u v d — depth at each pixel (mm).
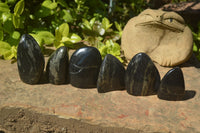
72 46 1042
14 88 831
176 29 966
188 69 963
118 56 996
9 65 932
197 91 847
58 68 833
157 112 772
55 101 794
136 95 819
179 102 804
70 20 1071
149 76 805
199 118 759
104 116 762
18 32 1001
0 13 993
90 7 1243
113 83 825
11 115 792
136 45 982
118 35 1090
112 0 1227
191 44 973
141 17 985
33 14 1090
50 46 1056
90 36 1058
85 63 821
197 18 1391
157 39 981
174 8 1462
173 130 734
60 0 1088
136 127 746
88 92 828
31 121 792
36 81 847
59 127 783
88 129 768
